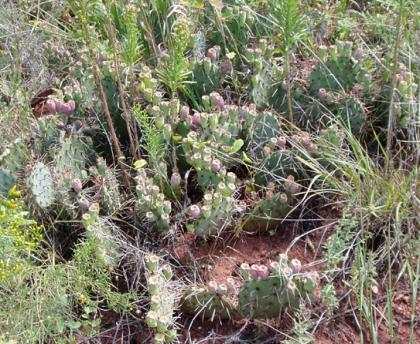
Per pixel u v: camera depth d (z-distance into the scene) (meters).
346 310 1.19
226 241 1.32
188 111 1.38
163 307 1.10
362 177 1.38
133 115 1.41
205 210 1.20
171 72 1.32
